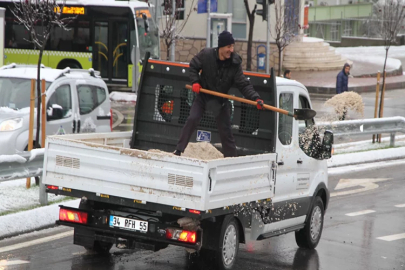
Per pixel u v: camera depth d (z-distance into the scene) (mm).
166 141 16047
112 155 12859
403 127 34219
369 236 18578
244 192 13266
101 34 51031
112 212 13758
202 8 50406
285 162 15609
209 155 15172
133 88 46656
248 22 69188
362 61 75812
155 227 13016
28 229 16766
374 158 31547
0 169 17281
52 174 13586
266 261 15492
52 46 51312
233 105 15422
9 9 51094
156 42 53344
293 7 68062
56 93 23734
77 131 24297
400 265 15828
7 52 51500
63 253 15055
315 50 69625
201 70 14594
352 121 31656
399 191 25234
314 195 16891
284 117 15758
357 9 99312
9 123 22625
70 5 50906
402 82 63688
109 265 14289
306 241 16797
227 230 13539
